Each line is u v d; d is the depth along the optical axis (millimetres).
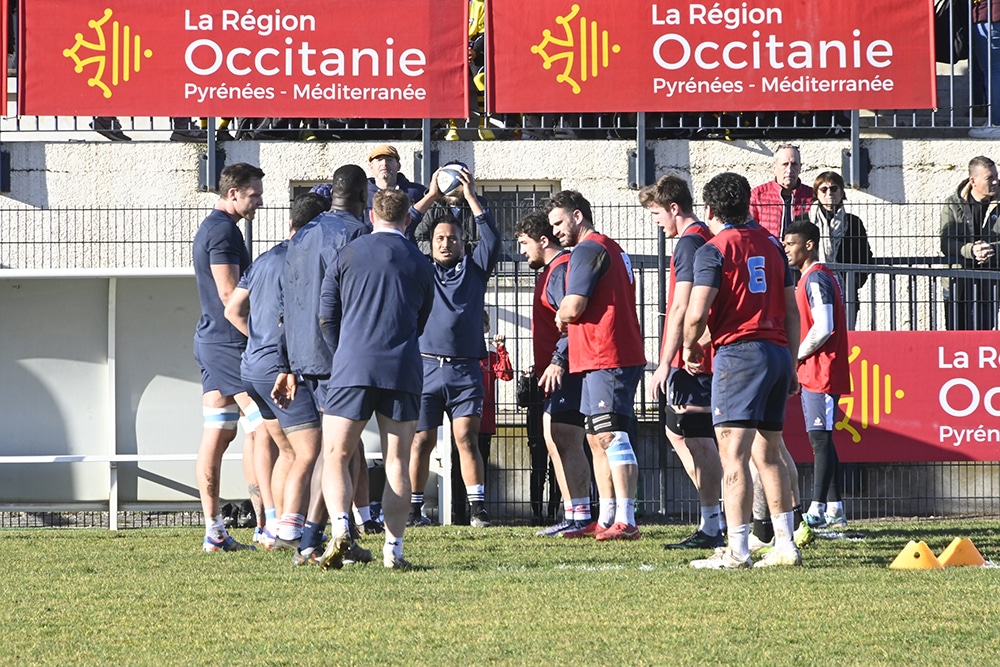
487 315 39688
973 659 16406
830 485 33531
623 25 44781
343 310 24812
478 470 36312
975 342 38688
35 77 44625
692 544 29547
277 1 44719
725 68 44875
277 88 44750
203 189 47969
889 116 50656
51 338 39438
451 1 44938
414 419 25000
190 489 39688
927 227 46438
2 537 32875
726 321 24844
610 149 48281
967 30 49750
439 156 48250
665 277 40594
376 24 44750
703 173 48250
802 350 33094
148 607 20719
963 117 51156
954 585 21969
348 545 24781
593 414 31203
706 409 29641
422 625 18875
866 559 26828
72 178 47969
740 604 20281
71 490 39531
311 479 27062
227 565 25969
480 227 35938
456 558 27453
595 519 37812
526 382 38969
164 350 39625
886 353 38594
